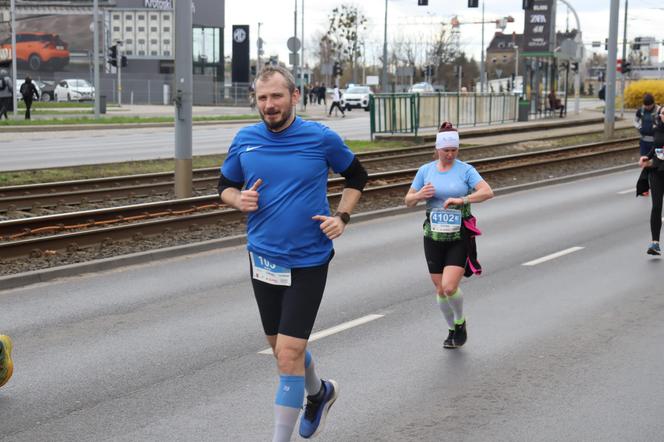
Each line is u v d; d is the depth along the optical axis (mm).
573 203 19781
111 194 19578
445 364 8031
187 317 9766
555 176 25156
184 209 17750
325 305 10328
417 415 6711
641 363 8031
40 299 10633
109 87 81938
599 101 99500
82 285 11445
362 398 7098
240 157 5707
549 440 6203
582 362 8070
